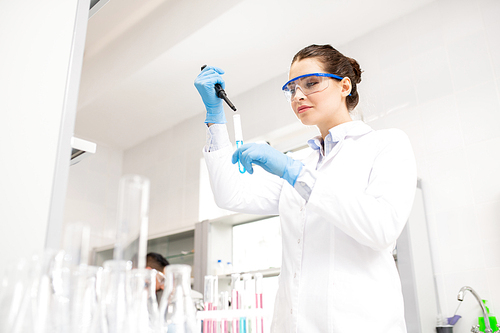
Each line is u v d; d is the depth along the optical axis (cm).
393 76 345
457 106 307
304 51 146
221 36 368
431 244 292
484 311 248
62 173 84
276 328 131
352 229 111
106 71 441
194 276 382
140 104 461
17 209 76
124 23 406
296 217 135
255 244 381
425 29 338
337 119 143
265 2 334
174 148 496
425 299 263
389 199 116
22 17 86
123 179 67
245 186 152
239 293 235
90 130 509
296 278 125
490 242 270
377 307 115
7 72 81
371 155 132
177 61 396
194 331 69
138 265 65
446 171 299
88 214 502
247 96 441
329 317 115
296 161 119
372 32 367
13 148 78
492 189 278
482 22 313
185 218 453
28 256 75
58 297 59
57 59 89
